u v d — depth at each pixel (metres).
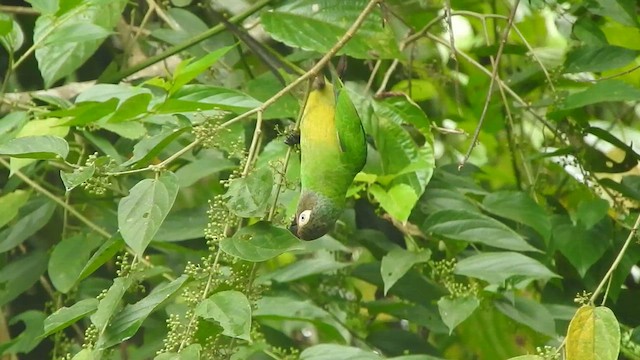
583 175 7.42
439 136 9.16
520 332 8.02
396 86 8.80
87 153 7.48
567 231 6.98
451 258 7.09
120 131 6.32
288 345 7.14
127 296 7.09
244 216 4.68
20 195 7.05
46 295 8.13
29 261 7.31
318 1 6.40
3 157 7.51
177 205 8.00
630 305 7.34
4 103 7.04
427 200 7.17
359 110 6.34
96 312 4.82
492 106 8.36
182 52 7.90
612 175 8.61
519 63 8.95
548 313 6.65
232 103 5.54
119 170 4.84
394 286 7.18
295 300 6.62
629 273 7.44
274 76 7.31
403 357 5.93
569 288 7.41
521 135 8.20
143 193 4.61
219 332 4.90
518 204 7.03
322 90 5.00
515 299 6.70
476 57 8.91
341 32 6.34
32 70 8.49
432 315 7.15
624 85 6.95
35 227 7.22
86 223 7.04
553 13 8.53
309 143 4.95
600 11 7.43
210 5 8.33
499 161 9.42
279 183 4.93
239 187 4.73
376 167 6.50
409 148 6.29
